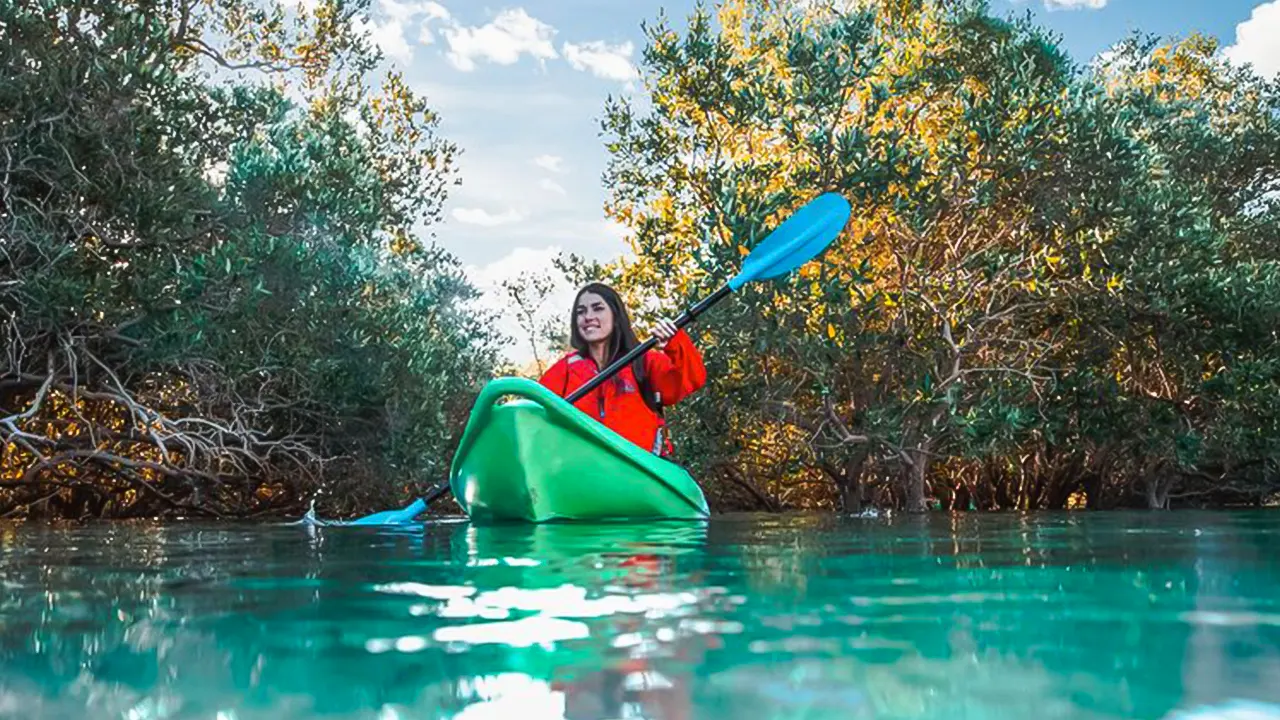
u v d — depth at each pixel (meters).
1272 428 8.32
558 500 4.22
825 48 7.88
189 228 8.16
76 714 0.74
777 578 1.64
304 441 9.07
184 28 9.09
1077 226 8.24
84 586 1.62
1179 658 0.90
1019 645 0.97
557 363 5.17
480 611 1.26
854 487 9.59
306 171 8.44
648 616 1.20
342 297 8.62
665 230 8.51
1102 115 8.14
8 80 7.04
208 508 9.62
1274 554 2.09
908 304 8.17
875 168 7.51
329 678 0.86
